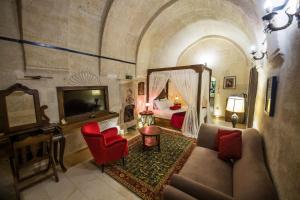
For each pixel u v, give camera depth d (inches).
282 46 54.3
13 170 80.4
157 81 210.8
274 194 45.7
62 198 80.6
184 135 169.9
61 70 120.3
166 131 183.8
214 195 48.4
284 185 43.0
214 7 149.1
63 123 118.7
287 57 49.3
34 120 103.8
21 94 98.1
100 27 140.9
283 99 51.6
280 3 46.1
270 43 72.1
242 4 103.4
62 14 108.7
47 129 96.9
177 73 187.5
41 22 100.9
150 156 123.0
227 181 70.4
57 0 102.0
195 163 82.7
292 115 41.9
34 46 101.7
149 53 213.0
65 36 117.6
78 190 86.4
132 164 111.6
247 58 219.8
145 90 223.5
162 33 205.5
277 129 55.9
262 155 71.3
